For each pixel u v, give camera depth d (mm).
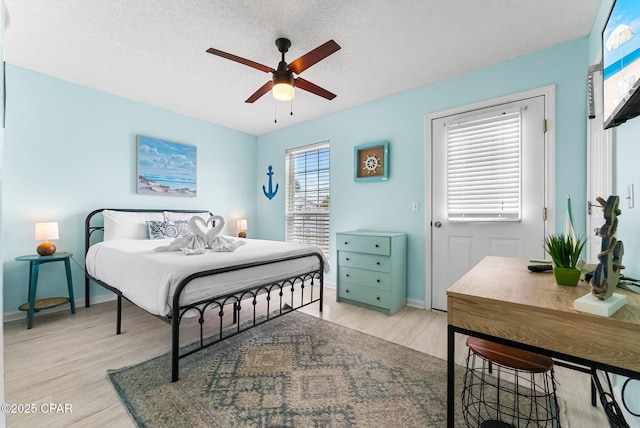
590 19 1927
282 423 1327
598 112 1788
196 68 2590
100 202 3076
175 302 1582
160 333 2279
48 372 1728
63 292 2842
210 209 4086
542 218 2273
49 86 2746
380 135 3246
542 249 2273
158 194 3520
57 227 2615
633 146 1274
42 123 2713
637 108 1115
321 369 1767
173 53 2354
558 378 1695
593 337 792
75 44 2232
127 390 1550
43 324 2453
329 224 3764
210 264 1756
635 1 1024
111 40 2180
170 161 3621
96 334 2256
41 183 2713
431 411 1410
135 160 3342
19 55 2391
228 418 1354
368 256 2877
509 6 1806
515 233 2398
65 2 1785
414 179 2975
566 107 2180
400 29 2029
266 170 4586
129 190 3289
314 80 2797
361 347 2053
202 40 2172
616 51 1188
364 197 3396
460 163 2672
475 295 987
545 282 1157
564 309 846
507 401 1481
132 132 3307
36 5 1809
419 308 2910
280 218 4391
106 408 1424
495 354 1169
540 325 866
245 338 2195
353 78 2756
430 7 1812
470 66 2535
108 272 2221
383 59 2420
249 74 2695
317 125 3891
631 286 1068
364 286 2906
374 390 1568
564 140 2188
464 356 1939
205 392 1538
